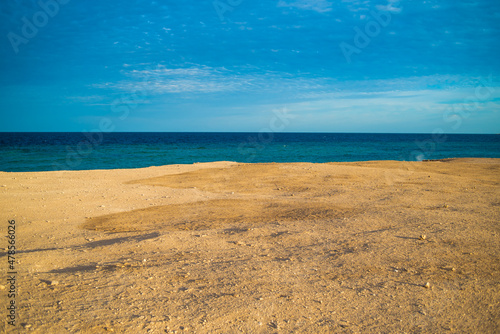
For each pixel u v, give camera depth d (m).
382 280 4.11
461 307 3.45
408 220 7.27
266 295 3.65
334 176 14.44
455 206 8.83
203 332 2.89
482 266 4.57
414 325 3.10
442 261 4.77
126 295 3.59
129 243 5.72
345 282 4.05
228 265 4.62
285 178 14.02
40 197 10.01
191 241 5.88
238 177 14.33
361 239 5.86
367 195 10.56
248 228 6.69
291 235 6.14
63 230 6.84
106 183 12.78
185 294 3.65
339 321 3.15
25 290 3.67
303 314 3.26
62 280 4.00
